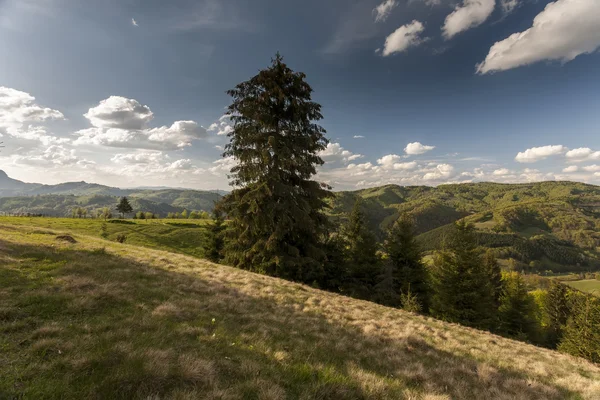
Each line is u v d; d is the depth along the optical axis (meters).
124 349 4.82
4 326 5.29
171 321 7.09
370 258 30.20
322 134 21.50
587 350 31.59
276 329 8.20
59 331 5.45
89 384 3.86
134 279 10.62
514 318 35.41
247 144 19.81
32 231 21.44
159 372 4.22
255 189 19.38
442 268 26.75
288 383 4.98
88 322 6.21
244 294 11.88
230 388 4.26
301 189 21.47
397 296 27.34
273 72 20.00
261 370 5.23
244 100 19.88
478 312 24.03
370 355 7.92
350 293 26.59
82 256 12.67
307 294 14.62
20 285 7.68
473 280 24.78
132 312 7.26
